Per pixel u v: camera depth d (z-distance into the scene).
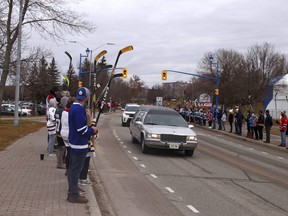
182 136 11.51
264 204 6.39
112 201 6.18
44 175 7.02
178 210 5.77
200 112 32.97
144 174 8.54
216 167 10.12
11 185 6.14
